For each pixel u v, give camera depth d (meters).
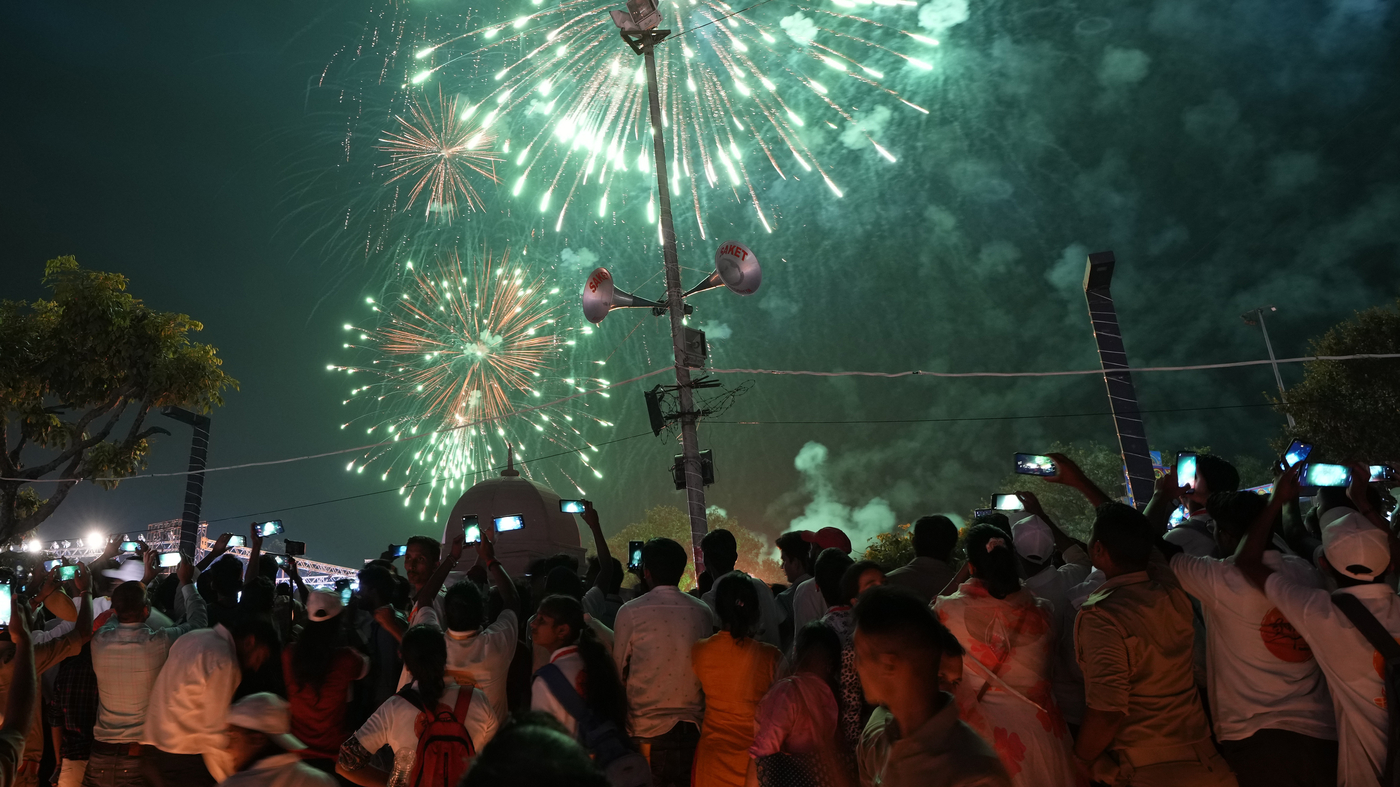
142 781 5.29
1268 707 3.92
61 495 23.23
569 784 1.55
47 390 23.06
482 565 7.28
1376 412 28.59
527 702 5.68
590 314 16.59
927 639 2.54
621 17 18.67
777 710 3.60
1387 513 5.71
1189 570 4.14
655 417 17.50
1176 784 3.71
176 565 8.29
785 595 6.92
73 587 7.89
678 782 4.80
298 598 7.89
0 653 5.39
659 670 4.93
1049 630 3.97
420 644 4.37
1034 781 3.64
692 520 16.44
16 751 3.41
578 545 20.11
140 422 24.36
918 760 2.39
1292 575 3.96
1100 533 4.00
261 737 2.88
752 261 16.66
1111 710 3.72
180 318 24.67
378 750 5.09
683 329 17.33
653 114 18.59
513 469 20.52
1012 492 5.75
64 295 23.22
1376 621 3.58
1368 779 3.59
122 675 5.50
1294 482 3.94
